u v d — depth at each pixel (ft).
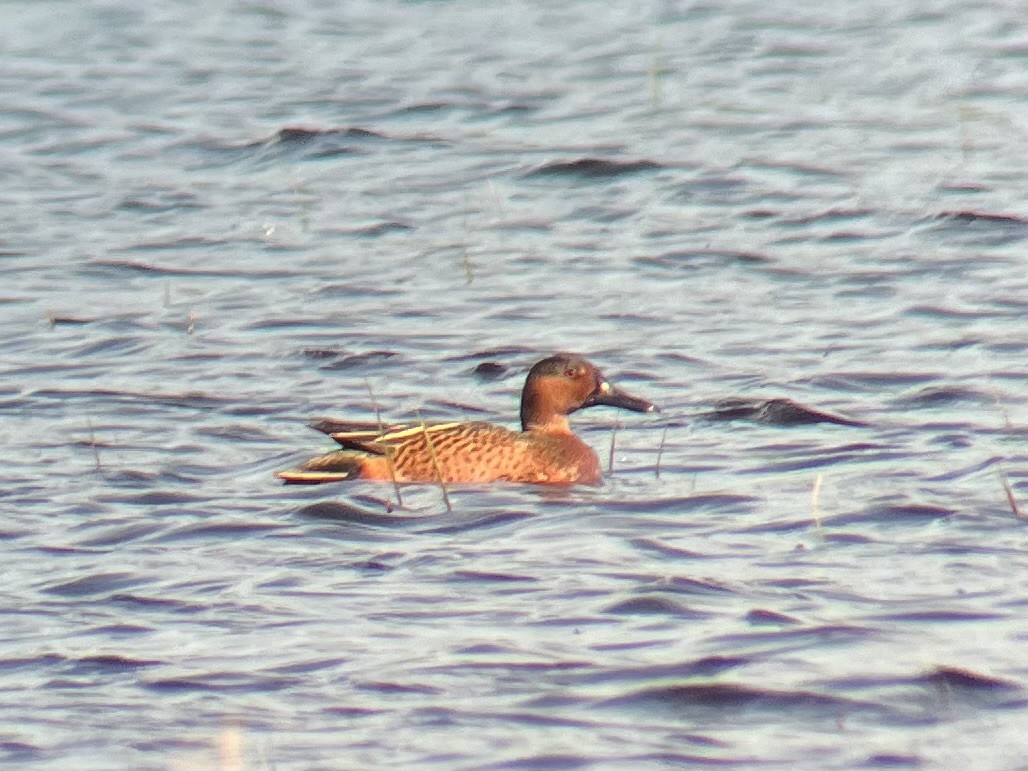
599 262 74.28
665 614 37.78
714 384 57.72
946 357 59.67
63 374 60.59
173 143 98.12
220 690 34.76
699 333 63.87
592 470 48.96
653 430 53.21
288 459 50.85
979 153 89.25
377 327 65.77
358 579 40.52
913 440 50.70
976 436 50.72
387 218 82.53
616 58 115.14
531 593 39.27
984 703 33.45
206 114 104.12
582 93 106.42
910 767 31.12
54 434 53.52
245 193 88.22
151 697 34.53
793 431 52.31
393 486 47.78
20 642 37.27
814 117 98.37
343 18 132.05
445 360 61.57
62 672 35.73
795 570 40.29
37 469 49.78
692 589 39.14
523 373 59.93
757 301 67.92
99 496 47.11
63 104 107.55
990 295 67.26
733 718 33.14
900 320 64.49
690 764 31.35
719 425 53.36
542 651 36.11
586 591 39.24
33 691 34.88
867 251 74.18
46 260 76.69
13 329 66.44
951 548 41.39
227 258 76.69
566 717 33.27
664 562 41.14
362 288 71.31
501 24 127.75
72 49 123.13
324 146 95.81
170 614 38.63
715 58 114.11
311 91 108.99
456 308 68.18
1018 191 81.97
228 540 43.45
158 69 116.47
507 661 35.65
